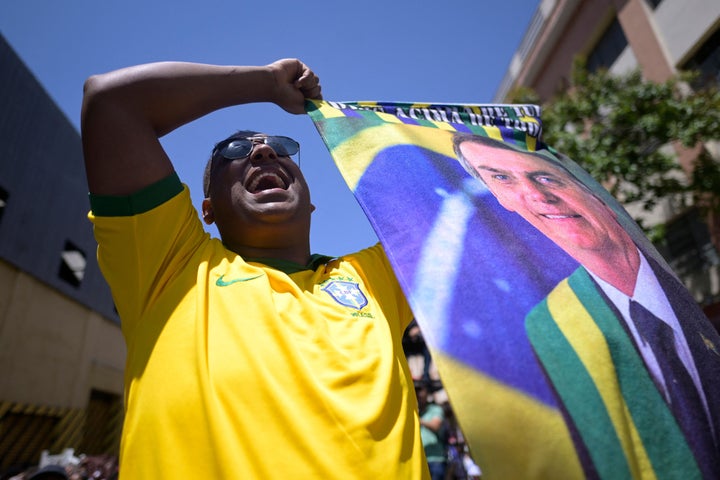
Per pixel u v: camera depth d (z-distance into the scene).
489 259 1.00
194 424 0.95
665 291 1.16
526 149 1.66
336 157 1.28
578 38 12.45
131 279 1.21
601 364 0.86
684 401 0.90
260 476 0.87
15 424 12.12
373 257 1.51
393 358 1.12
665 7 9.92
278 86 1.55
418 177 1.22
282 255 1.44
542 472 0.71
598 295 1.02
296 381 0.98
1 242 11.31
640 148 9.24
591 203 1.37
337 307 1.21
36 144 12.91
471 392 0.76
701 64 9.25
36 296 12.79
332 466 0.88
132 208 1.18
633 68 10.66
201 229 1.39
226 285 1.18
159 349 1.07
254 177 1.46
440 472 3.46
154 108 1.26
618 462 0.75
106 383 16.98
